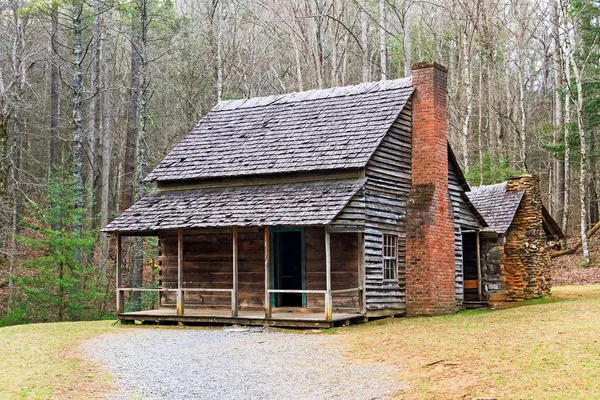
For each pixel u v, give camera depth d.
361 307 19.59
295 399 10.28
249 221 19.22
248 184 21.80
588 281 32.53
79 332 18.97
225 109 25.94
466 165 38.94
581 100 37.12
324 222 17.97
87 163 48.69
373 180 20.36
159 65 48.06
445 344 13.46
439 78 22.50
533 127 50.62
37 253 36.53
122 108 50.81
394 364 12.19
